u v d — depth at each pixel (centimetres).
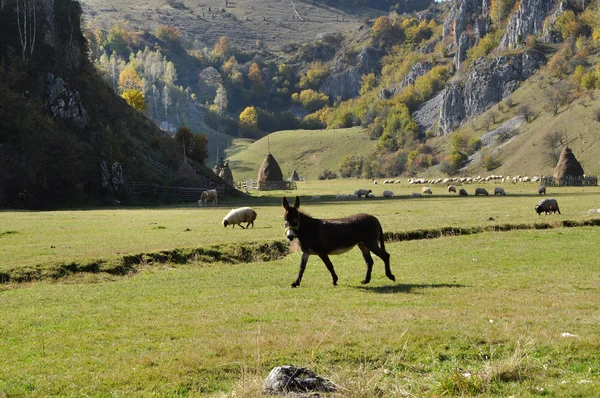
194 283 1953
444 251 2627
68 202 6981
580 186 10906
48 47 8694
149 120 10500
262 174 12438
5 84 7462
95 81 9662
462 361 1001
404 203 6438
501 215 4241
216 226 3784
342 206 5981
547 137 17688
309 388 823
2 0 8831
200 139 10994
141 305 1566
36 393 874
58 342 1170
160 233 3303
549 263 2259
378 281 1906
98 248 2608
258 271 2203
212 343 1119
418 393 834
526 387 845
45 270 2178
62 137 7231
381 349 1051
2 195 6306
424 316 1312
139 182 8244
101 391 886
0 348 1137
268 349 1061
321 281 1930
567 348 1030
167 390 884
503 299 1539
